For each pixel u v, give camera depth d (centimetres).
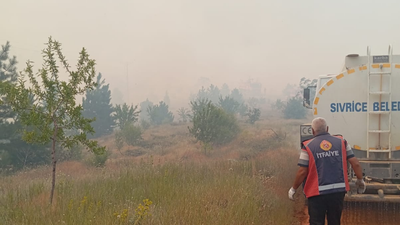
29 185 883
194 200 622
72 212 559
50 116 723
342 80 748
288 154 1474
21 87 717
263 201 691
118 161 1764
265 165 1133
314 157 484
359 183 499
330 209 479
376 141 730
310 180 486
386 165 715
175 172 973
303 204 811
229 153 1891
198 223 525
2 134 1661
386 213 732
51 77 733
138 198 706
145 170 1023
